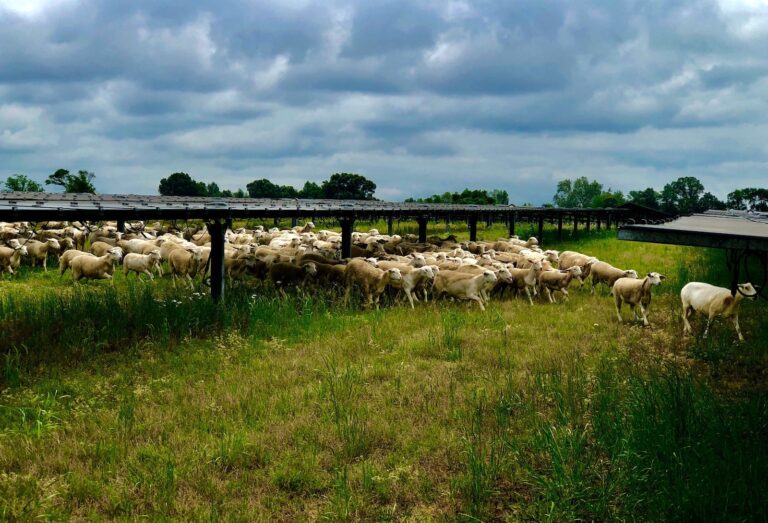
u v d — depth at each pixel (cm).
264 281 1667
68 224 3225
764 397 742
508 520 520
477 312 1358
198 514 510
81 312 1107
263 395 789
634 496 523
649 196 14962
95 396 784
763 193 12581
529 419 705
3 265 1802
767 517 469
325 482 569
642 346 1049
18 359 874
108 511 521
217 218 1327
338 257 2055
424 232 2870
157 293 1497
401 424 696
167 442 645
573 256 1991
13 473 562
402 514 527
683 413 646
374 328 1146
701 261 2298
